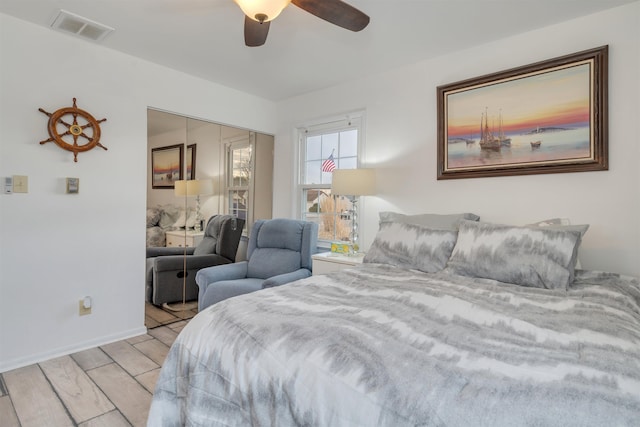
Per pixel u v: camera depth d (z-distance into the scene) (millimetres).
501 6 2012
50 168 2326
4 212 2152
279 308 1324
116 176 2645
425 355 934
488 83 2441
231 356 1110
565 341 1021
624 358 897
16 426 1628
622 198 1983
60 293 2377
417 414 763
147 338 2719
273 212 3973
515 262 1750
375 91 3098
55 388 1964
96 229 2541
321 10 1592
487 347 987
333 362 938
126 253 2705
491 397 754
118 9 2068
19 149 2201
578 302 1414
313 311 1286
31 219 2254
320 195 3656
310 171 3756
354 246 3006
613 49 2012
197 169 3279
